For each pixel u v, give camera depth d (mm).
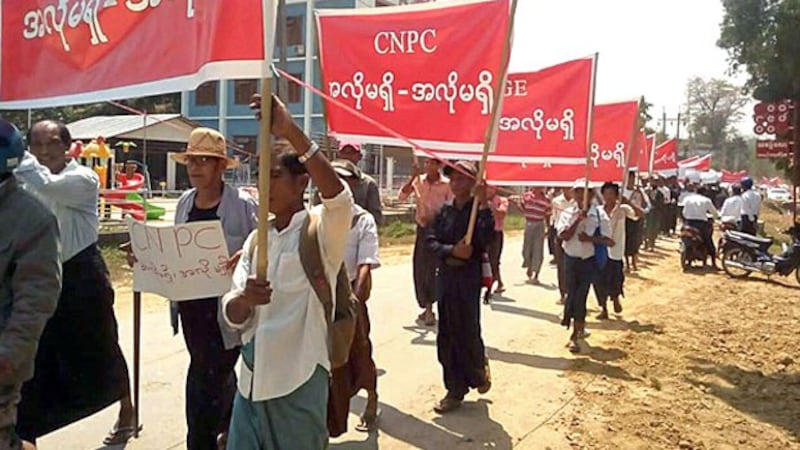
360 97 5164
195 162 3896
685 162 38125
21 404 3791
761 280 13961
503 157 7027
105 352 4023
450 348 5301
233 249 3924
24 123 26406
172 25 2957
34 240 2471
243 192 4137
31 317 2432
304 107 34719
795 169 25875
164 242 3701
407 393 5781
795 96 25594
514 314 9281
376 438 4812
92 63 3230
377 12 5102
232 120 38812
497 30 4785
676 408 5785
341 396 3389
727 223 15742
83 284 3908
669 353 7621
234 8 2670
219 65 2691
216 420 3773
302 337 2818
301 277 2824
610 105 9117
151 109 41594
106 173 19641
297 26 34875
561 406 5629
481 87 4840
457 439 4848
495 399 5727
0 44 3510
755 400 6133
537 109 6922
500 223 10406
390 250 16797
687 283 13211
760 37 24875
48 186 3717
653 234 18312
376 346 7285
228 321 2787
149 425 4840
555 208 10086
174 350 6699
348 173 4723
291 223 2898
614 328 8742
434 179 7969
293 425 2818
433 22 4957
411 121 5035
